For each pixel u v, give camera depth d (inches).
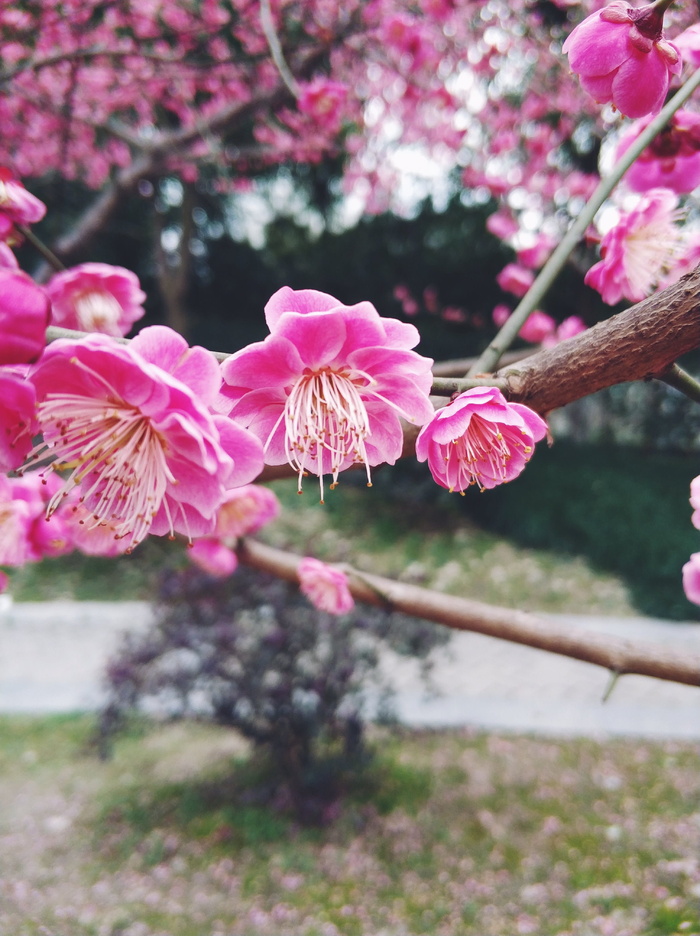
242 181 276.4
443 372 57.4
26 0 120.6
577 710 248.1
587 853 172.9
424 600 56.0
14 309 26.1
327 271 650.8
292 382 34.0
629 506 400.8
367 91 210.8
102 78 175.0
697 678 48.1
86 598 350.0
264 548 67.9
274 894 159.6
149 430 31.9
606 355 33.5
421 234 613.9
